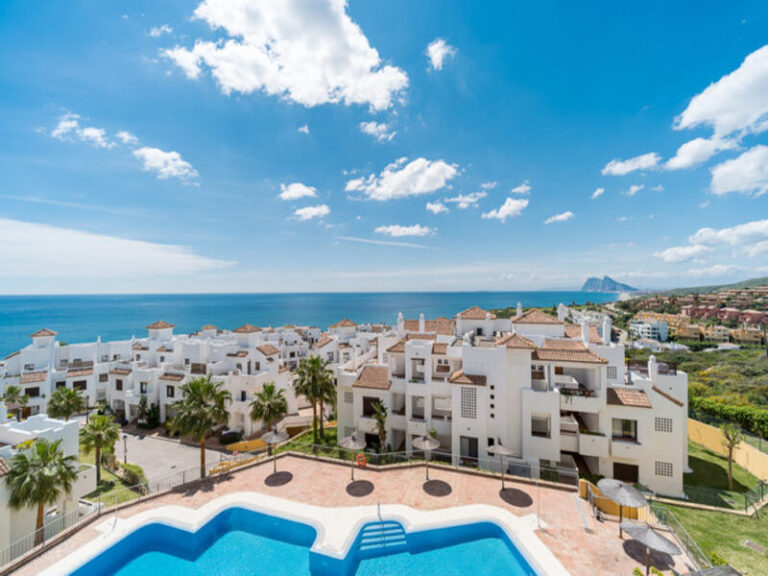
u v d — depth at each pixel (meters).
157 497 23.34
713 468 34.25
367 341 72.81
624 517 21.12
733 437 30.66
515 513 21.17
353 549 18.50
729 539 21.58
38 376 54.94
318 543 18.44
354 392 37.56
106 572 18.05
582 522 20.28
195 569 18.30
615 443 29.66
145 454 42.47
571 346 33.97
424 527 19.73
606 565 16.72
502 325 43.19
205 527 20.42
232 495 23.50
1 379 52.16
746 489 29.94
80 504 28.05
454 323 48.38
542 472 29.11
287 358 84.31
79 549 18.12
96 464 35.66
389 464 28.83
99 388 60.06
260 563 18.66
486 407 31.22
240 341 56.47
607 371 33.16
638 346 130.38
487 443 31.22
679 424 29.33
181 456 41.88
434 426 33.75
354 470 27.28
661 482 29.30
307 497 23.19
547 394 29.97
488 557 18.61
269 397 41.72
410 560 18.45
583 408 30.36
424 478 25.80
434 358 37.41
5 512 21.72
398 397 38.59
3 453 23.92
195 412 29.50
